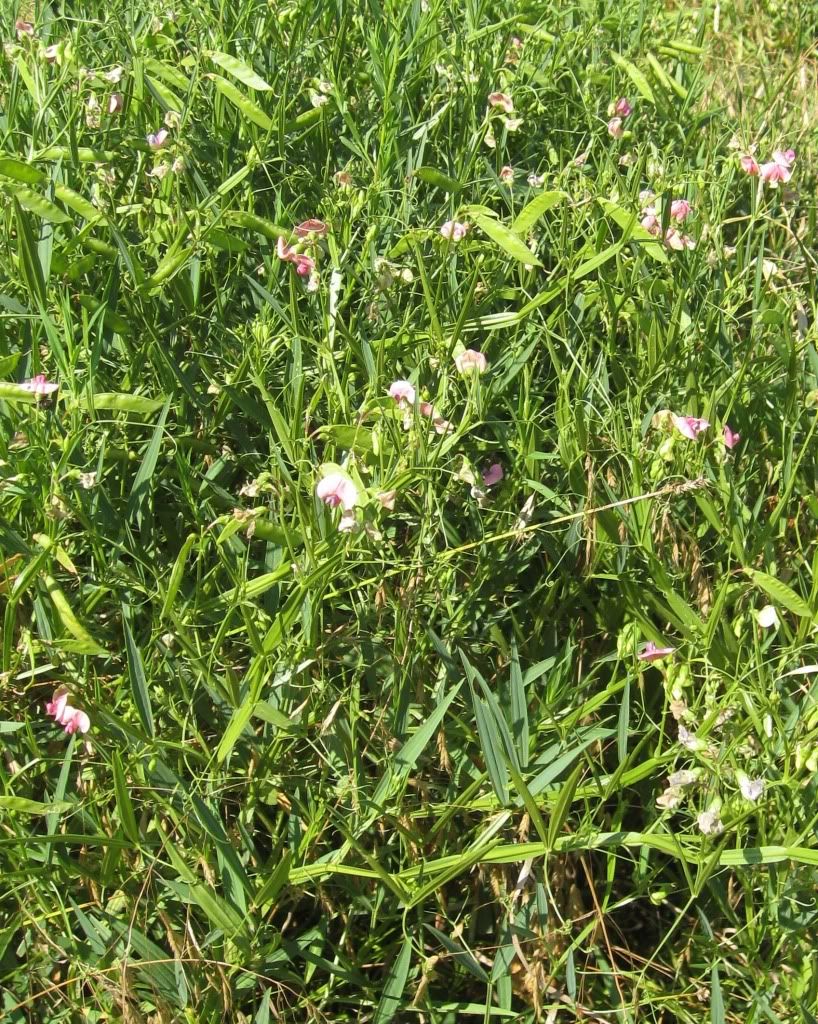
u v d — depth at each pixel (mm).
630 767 831
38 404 804
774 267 1058
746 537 906
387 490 740
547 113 1315
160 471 870
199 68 1133
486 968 759
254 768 747
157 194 1015
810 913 736
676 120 1394
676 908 764
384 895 754
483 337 997
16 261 912
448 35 1359
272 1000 723
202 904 659
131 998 656
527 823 730
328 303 934
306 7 1239
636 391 959
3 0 1384
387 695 794
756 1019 744
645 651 776
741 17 1942
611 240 1104
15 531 772
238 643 810
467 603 835
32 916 671
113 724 710
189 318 946
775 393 1028
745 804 711
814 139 1459
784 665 796
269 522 758
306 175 1083
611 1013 735
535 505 912
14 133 1037
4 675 710
